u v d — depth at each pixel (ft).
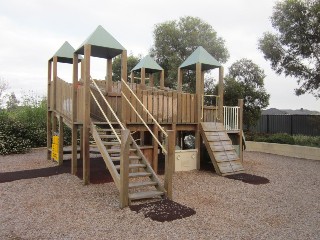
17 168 30.53
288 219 16.01
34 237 13.11
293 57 50.85
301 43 48.78
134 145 22.41
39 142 48.21
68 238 13.01
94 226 14.46
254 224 15.14
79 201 18.63
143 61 49.11
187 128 31.45
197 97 32.01
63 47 35.35
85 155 23.21
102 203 18.22
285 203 19.13
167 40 70.69
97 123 24.34
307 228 14.67
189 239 13.07
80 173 26.96
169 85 69.72
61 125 32.24
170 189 19.60
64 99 30.53
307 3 47.24
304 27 47.52
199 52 33.71
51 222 14.98
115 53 27.25
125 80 26.03
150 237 13.21
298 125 56.03
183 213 16.37
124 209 17.03
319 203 19.24
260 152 50.44
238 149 36.27
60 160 32.04
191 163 30.94
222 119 34.14
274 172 30.76
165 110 29.43
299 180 26.76
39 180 24.27
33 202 18.35
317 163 37.96
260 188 23.29
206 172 29.91
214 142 30.63
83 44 24.53
